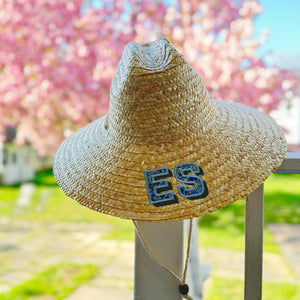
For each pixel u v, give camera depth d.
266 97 4.75
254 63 4.76
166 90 0.72
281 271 3.21
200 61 4.62
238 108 0.91
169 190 0.71
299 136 7.18
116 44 4.73
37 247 3.88
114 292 2.77
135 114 0.74
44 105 4.80
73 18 4.89
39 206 5.88
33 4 4.82
